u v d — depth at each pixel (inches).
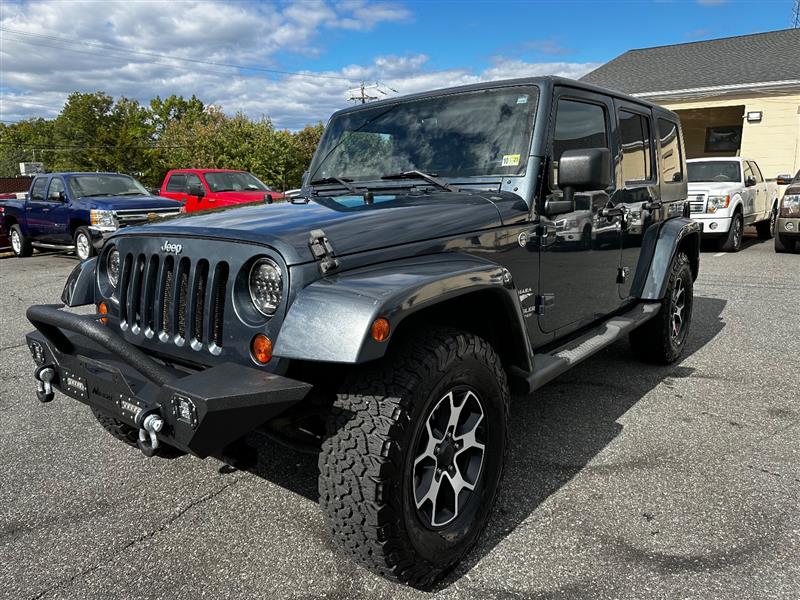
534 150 116.6
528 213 114.7
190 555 96.4
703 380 172.4
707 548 94.6
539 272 119.2
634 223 159.2
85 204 457.1
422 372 80.7
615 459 125.2
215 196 525.0
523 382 107.2
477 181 119.5
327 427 80.7
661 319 174.4
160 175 1936.5
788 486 113.0
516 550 95.6
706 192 423.8
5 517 108.8
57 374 100.9
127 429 122.6
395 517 78.3
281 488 117.2
